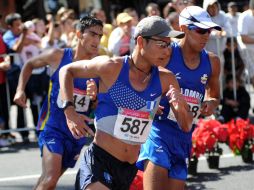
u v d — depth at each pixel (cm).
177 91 1123
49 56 1486
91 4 4662
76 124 1117
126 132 1122
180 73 1327
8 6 4388
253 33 2734
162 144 1306
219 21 2712
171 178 1306
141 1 4775
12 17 2548
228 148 2430
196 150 1983
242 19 2734
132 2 4803
